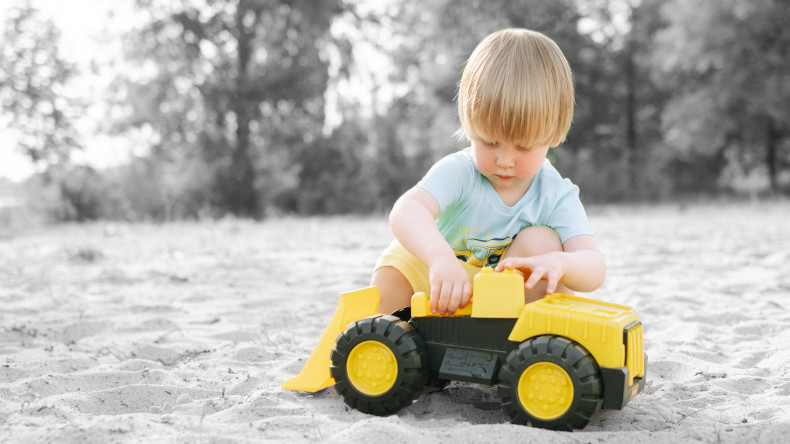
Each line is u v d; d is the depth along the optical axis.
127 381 2.70
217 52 24.83
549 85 2.15
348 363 2.22
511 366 2.03
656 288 5.00
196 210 24.38
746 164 29.34
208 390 2.51
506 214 2.49
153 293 5.10
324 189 26.52
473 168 2.49
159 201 24.48
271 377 2.63
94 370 2.83
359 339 2.19
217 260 7.36
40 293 5.19
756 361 2.97
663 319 3.90
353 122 28.16
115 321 3.92
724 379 2.64
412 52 29.08
